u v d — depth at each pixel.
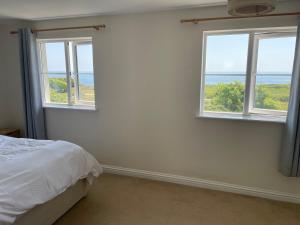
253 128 2.54
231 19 2.41
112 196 2.61
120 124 3.10
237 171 2.69
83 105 3.37
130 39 2.82
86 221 2.16
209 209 2.37
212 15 2.47
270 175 2.57
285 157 2.36
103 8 2.58
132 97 2.96
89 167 2.37
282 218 2.23
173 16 2.61
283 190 2.55
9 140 2.40
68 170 2.09
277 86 2.51
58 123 3.43
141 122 2.99
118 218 2.21
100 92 3.10
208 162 2.78
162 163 2.99
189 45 2.61
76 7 2.53
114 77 2.99
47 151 2.10
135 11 2.70
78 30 3.03
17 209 1.55
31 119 3.37
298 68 2.15
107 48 2.94
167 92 2.80
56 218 2.10
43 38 3.21
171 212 2.32
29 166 1.82
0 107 3.58
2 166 1.74
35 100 3.29
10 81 3.55
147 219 2.20
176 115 2.81
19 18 3.06
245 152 2.62
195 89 2.68
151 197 2.60
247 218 2.23
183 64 2.67
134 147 3.09
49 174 1.89
